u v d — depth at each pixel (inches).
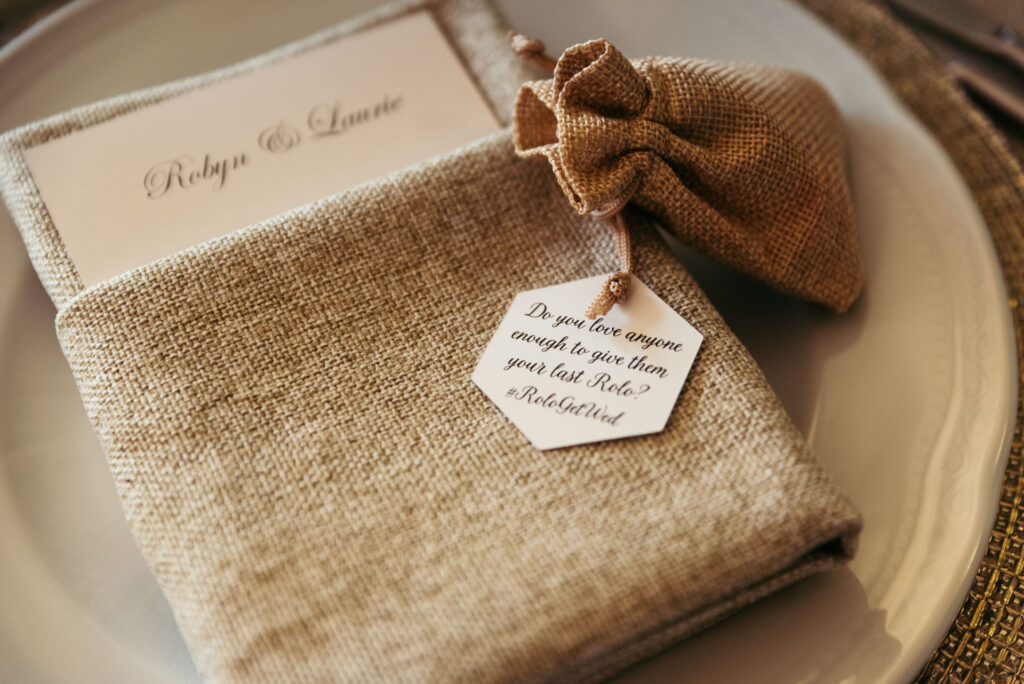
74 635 10.5
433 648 9.3
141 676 10.4
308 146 12.2
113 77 13.4
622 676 10.1
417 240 11.0
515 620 9.3
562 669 9.3
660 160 10.6
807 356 11.8
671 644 10.0
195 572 9.7
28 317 12.0
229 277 10.7
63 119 12.0
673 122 10.7
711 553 9.5
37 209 11.5
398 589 9.5
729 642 10.2
